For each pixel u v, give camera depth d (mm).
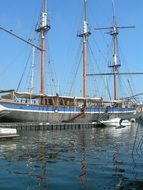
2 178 20844
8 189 18281
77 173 22359
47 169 23844
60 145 39562
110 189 18359
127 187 18781
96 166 25000
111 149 35406
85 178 20906
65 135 55500
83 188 18500
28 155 30812
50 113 78562
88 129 72500
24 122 73750
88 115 86500
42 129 68812
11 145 39000
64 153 32188
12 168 24156
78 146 38500
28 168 24188
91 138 49875
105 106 93188
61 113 80688
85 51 96625
